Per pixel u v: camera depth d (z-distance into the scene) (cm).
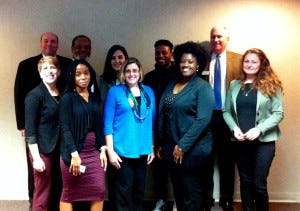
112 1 378
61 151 276
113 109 294
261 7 377
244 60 305
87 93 285
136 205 309
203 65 291
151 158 308
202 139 285
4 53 379
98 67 384
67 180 280
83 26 380
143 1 379
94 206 290
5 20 376
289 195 393
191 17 379
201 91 280
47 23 378
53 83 291
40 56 346
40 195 296
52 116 286
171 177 304
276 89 299
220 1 377
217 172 385
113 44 382
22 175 392
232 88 313
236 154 317
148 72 372
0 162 390
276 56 381
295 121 386
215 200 388
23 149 389
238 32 379
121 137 294
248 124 302
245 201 317
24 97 340
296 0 375
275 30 379
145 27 381
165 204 371
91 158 283
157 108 337
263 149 301
